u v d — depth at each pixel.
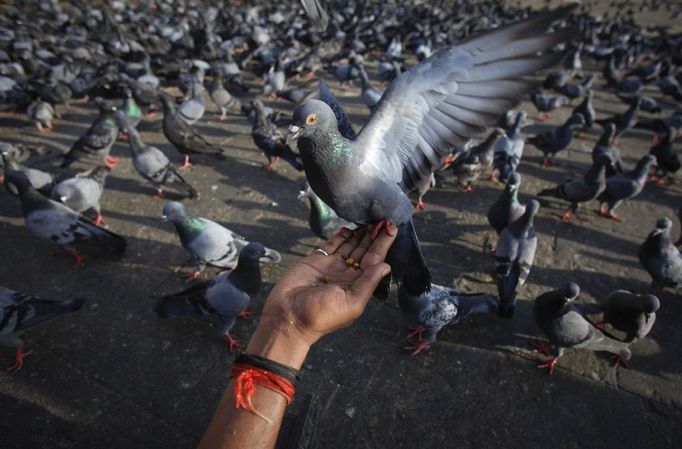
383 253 0.49
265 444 0.31
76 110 2.13
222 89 2.04
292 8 4.84
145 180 1.55
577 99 2.59
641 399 0.84
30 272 1.11
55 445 0.73
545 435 0.78
